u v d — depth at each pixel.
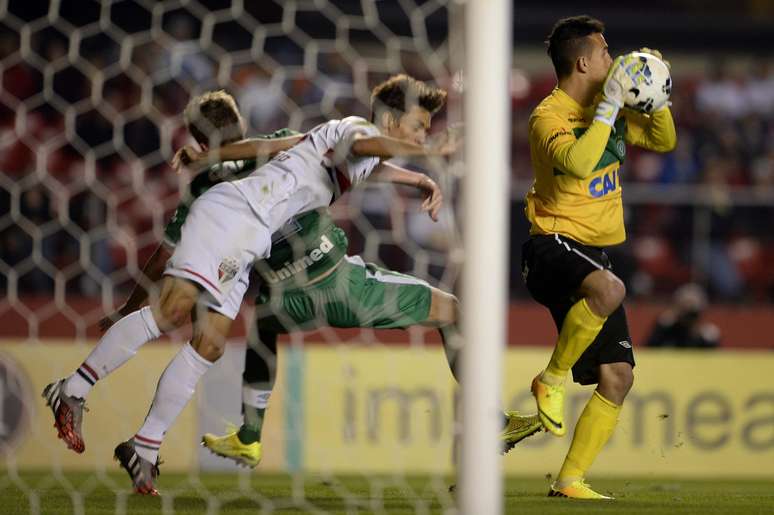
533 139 17.33
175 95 38.16
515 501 16.80
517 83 45.66
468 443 11.32
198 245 16.20
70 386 16.75
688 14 51.72
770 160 44.72
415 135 17.81
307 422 28.84
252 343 18.75
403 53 41.84
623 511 15.52
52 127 36.53
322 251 18.12
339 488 19.95
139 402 27.48
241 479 23.81
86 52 38.12
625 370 17.50
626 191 38.16
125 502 16.14
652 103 16.39
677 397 30.12
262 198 16.48
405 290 18.59
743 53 49.94
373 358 29.20
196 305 16.42
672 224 38.19
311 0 42.84
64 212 24.06
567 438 29.41
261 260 18.17
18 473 25.33
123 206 35.00
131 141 36.50
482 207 11.30
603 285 16.38
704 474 30.00
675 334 33.66
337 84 39.56
